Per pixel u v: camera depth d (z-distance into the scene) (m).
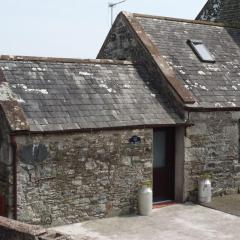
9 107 10.51
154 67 13.74
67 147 10.95
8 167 10.30
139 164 12.08
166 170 13.35
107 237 10.21
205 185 12.98
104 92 12.44
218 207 12.55
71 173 11.03
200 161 13.22
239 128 14.10
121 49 15.44
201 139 13.19
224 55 15.88
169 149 13.35
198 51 15.29
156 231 10.65
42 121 10.72
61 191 10.91
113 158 11.65
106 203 11.62
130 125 11.73
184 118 12.78
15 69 11.84
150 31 15.23
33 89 11.49
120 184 11.80
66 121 11.00
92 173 11.34
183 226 11.02
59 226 10.88
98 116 11.57
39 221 10.62
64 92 11.85
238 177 14.13
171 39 15.37
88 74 12.83
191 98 12.89
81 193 11.21
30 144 10.45
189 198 13.07
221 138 13.62
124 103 12.39
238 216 11.80
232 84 14.60
